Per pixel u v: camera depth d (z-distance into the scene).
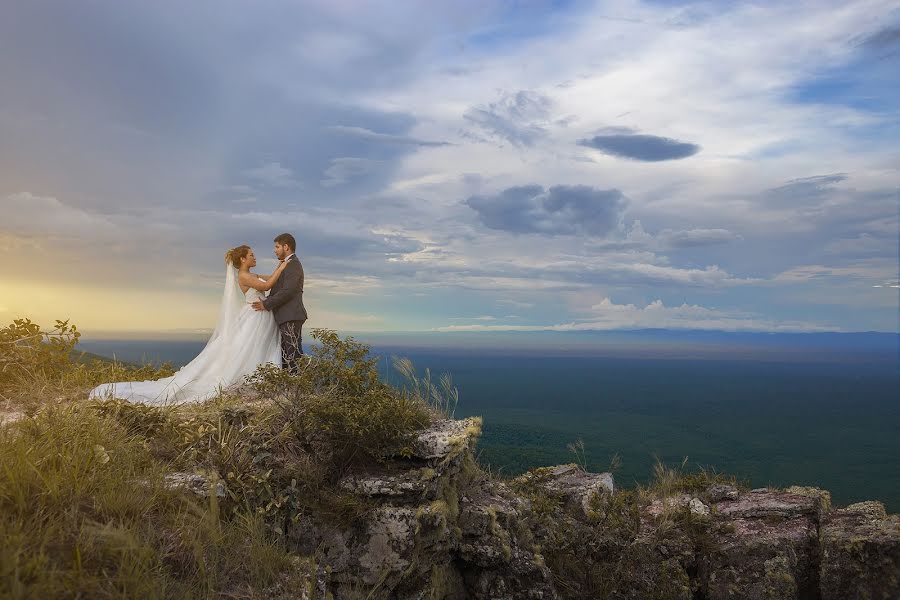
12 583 2.89
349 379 5.86
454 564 5.79
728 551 6.56
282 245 8.90
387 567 4.98
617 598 6.40
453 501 5.77
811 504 7.01
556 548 6.54
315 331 6.38
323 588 4.32
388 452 5.59
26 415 5.20
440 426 6.43
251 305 8.55
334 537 5.02
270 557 4.17
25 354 8.18
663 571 6.54
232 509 4.68
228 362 8.12
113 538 3.50
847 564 5.97
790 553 6.38
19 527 3.35
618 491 7.75
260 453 5.23
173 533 3.95
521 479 7.85
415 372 6.99
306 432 5.66
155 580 3.38
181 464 5.01
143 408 5.66
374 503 5.23
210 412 5.93
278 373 5.96
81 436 4.80
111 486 4.11
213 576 3.70
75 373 8.45
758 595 6.27
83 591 3.10
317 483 5.23
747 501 7.45
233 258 8.59
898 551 5.77
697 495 7.78
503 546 5.69
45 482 3.82
